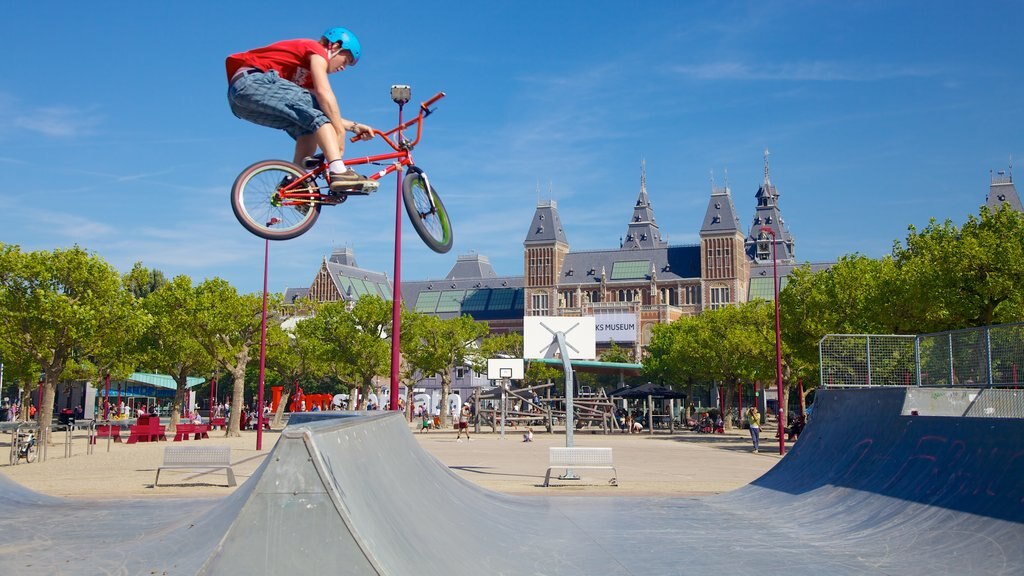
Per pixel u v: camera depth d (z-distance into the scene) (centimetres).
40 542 868
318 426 610
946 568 830
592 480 2250
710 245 14700
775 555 942
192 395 8119
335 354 5919
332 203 779
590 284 15512
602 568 863
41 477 2236
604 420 6150
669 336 8188
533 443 4622
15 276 3341
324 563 521
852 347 1964
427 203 898
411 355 6788
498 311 16938
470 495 1157
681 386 8381
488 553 840
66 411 5669
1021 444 934
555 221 16025
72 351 3847
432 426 7094
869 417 1318
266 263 3750
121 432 4941
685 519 1220
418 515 775
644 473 2516
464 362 7619
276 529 525
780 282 15050
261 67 720
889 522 1029
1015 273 2927
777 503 1309
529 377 8081
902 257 3597
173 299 4544
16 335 3394
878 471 1200
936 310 3106
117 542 849
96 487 1966
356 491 613
